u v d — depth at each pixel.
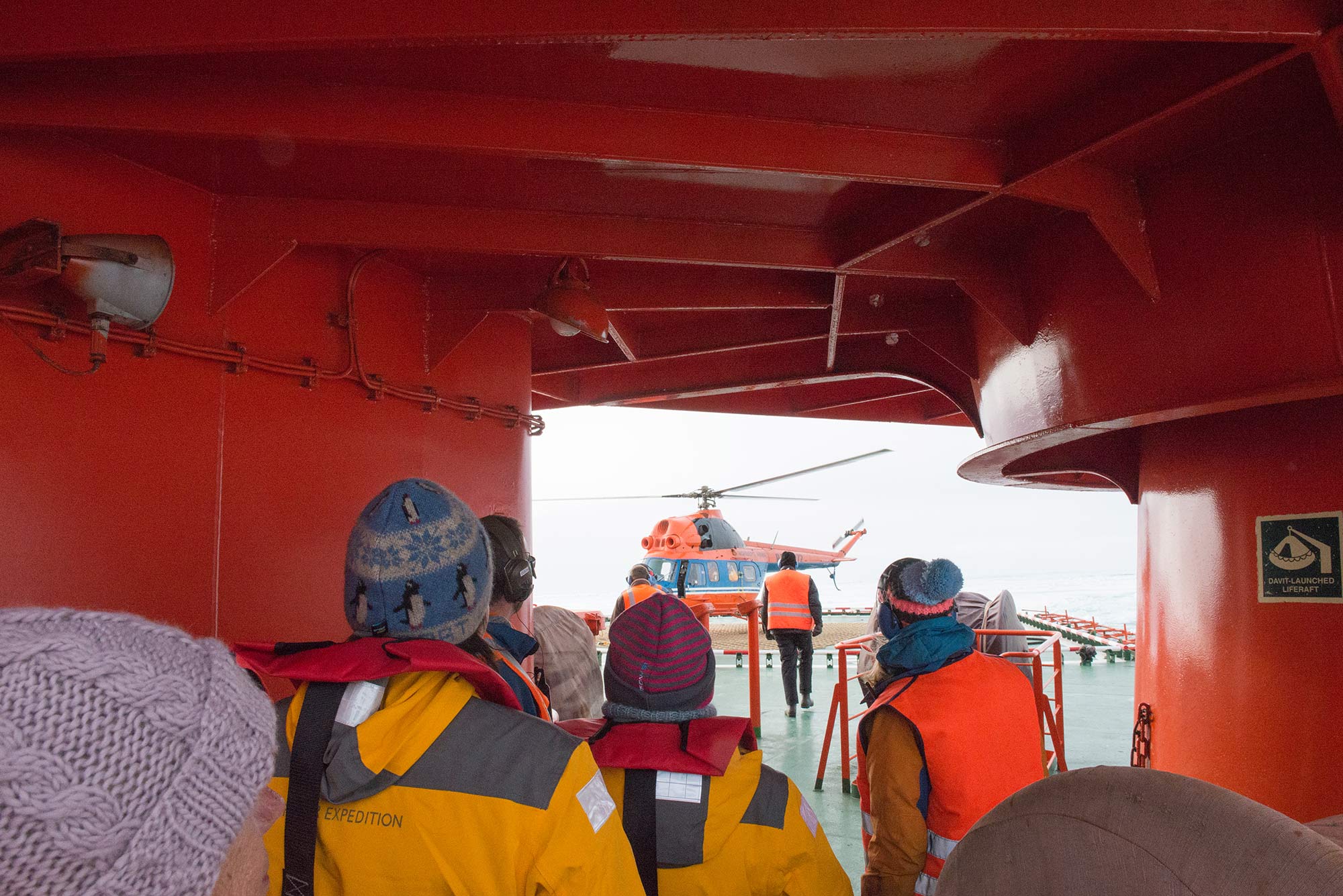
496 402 4.44
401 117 2.46
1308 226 2.49
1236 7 1.90
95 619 0.50
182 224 2.99
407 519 1.38
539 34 1.85
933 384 5.71
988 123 2.71
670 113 2.61
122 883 0.42
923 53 2.30
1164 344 2.86
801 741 7.09
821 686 10.54
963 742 2.06
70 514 2.53
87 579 2.57
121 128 2.32
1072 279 3.32
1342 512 2.91
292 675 1.27
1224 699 3.26
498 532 2.37
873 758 2.17
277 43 1.85
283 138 2.41
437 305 4.12
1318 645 2.94
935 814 2.11
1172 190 2.84
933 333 4.77
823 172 2.68
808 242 3.60
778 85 2.48
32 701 0.42
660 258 3.49
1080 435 3.45
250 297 3.20
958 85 2.47
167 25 1.85
